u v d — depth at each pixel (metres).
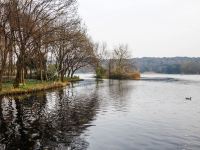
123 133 20.23
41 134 19.66
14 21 44.62
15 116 26.30
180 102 38.97
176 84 86.19
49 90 56.12
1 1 43.12
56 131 20.56
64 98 41.94
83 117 26.25
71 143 17.55
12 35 45.59
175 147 16.92
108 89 61.78
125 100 40.59
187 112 29.94
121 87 69.25
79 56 97.00
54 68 83.00
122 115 27.66
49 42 51.28
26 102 36.16
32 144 17.27
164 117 26.81
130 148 16.66
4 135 19.31
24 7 46.38
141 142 17.94
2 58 51.78
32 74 88.94
